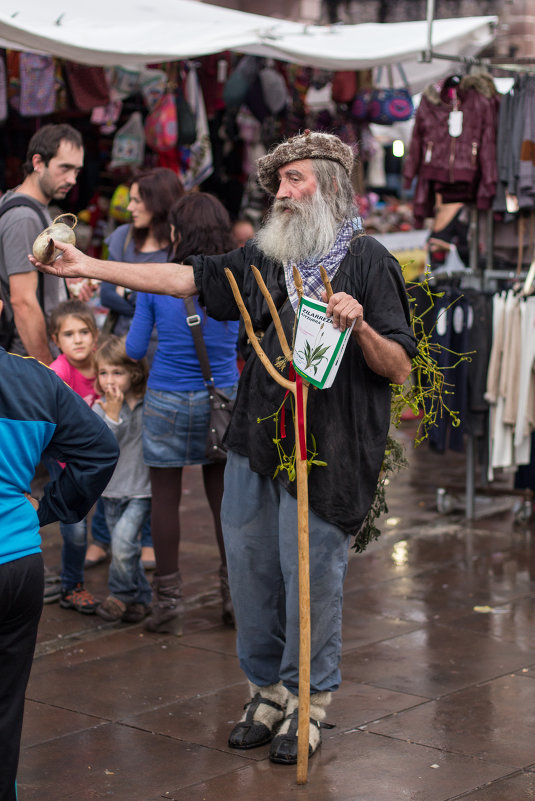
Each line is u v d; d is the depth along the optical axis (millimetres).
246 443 3338
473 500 6680
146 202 5000
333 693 3879
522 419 6273
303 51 6156
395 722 3611
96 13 6008
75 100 7043
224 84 8094
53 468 4621
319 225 3152
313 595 3234
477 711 3709
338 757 3336
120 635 4570
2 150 7855
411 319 3367
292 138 3213
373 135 9828
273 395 3236
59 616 4824
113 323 5457
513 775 3201
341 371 3178
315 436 3174
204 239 4324
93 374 4965
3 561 2393
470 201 6832
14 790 2527
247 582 3391
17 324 4688
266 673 3486
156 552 4555
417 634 4551
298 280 3035
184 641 4492
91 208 8102
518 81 6465
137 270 3348
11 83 7191
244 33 6043
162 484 4496
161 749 3428
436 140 6703
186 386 4410
